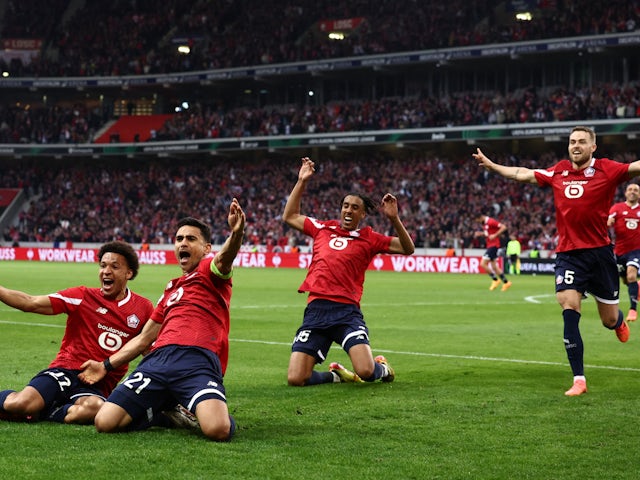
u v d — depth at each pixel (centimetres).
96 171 7694
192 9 7888
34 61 7881
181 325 751
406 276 4569
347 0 7162
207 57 7306
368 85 6988
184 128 7288
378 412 871
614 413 870
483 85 6544
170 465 634
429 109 6331
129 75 7531
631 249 1933
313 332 1070
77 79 7588
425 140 6166
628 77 5984
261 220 6494
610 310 1088
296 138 6662
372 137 6372
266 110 7356
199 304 757
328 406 907
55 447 684
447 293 3125
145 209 7069
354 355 1045
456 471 634
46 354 1333
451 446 717
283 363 1284
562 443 731
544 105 5878
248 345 1523
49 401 776
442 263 5178
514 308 2438
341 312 1072
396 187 6281
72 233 6975
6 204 7444
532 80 6362
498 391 1009
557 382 1088
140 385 732
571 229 1049
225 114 7356
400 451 696
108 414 731
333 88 7144
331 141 6538
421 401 938
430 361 1309
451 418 841
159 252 6181
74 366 792
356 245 1093
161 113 7906
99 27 7988
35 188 7581
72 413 768
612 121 5516
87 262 6203
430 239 5650
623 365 1269
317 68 6688
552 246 5178
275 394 988
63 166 7906
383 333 1739
